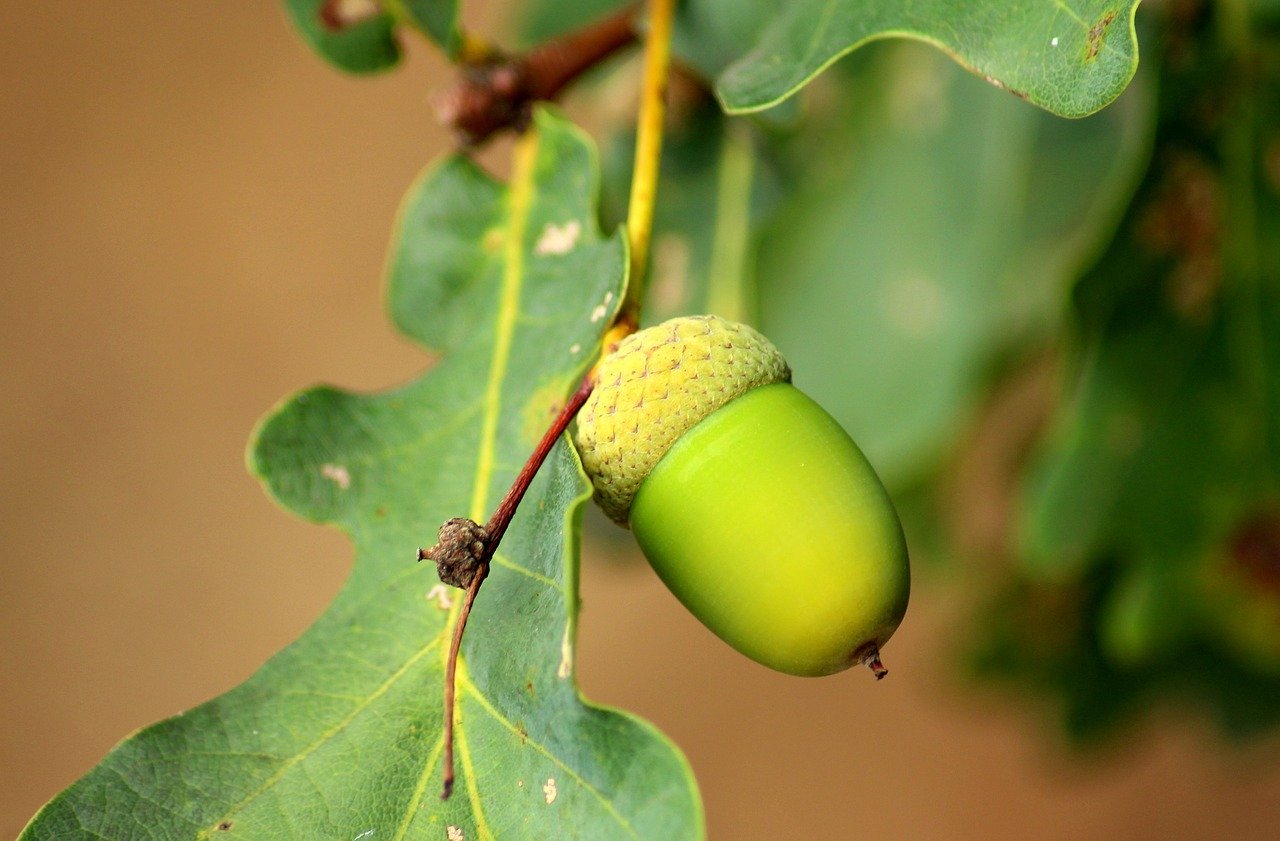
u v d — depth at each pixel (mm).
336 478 314
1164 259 345
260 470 313
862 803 652
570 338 312
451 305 325
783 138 359
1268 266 344
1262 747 406
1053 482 352
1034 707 442
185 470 660
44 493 657
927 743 659
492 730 298
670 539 299
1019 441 406
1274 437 348
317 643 306
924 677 649
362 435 316
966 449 404
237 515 659
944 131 361
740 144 357
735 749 665
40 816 298
